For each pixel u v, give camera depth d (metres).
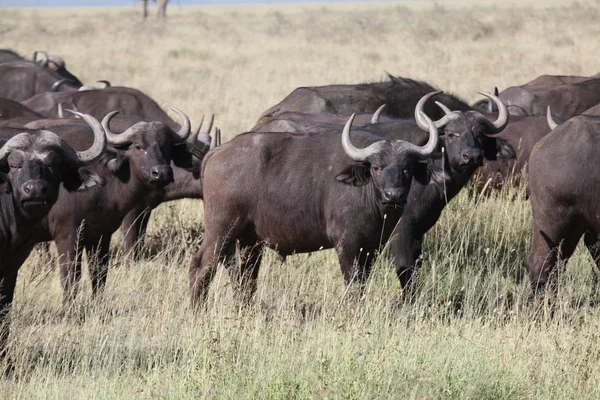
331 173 29.05
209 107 74.81
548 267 29.50
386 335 24.41
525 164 39.12
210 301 28.86
